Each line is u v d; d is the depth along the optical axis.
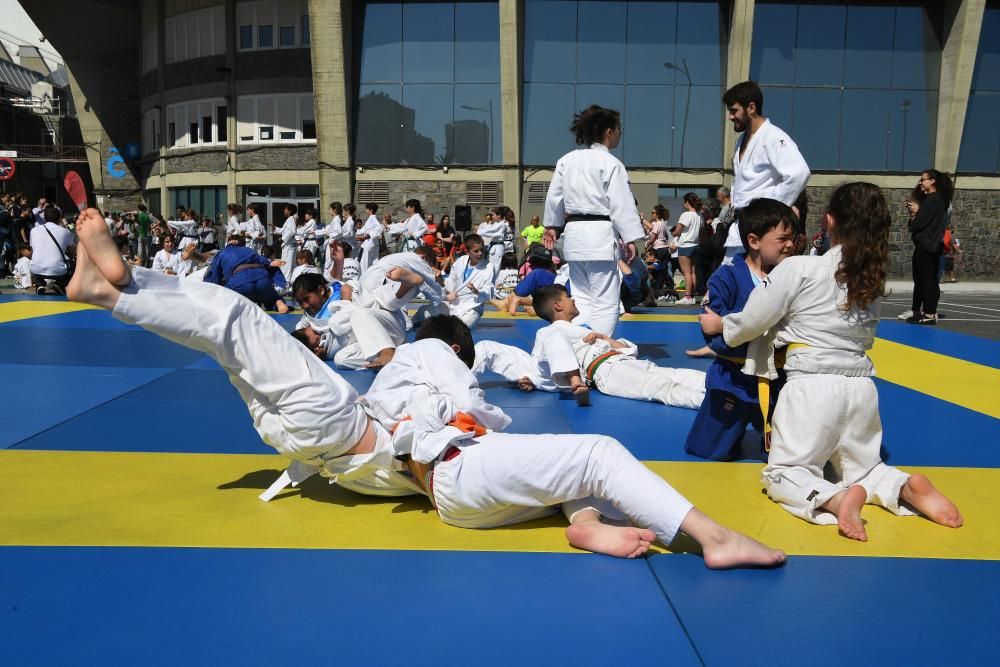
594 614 2.15
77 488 3.19
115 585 2.29
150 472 3.43
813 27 23.36
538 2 23.34
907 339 8.61
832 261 2.95
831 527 2.85
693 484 3.38
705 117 23.73
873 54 23.52
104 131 34.38
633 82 23.70
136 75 34.22
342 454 2.90
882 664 1.91
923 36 23.39
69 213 43.69
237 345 2.70
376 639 2.00
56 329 8.42
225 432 4.17
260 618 2.10
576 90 23.75
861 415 2.95
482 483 2.61
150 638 1.99
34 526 2.75
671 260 15.33
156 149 31.28
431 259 7.43
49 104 45.41
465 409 2.86
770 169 5.08
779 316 3.03
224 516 2.89
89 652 1.92
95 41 33.44
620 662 1.91
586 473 2.53
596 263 6.00
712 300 3.67
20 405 4.77
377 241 16.73
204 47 28.36
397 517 2.92
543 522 2.88
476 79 24.03
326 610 2.16
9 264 18.45
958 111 23.23
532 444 2.58
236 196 28.06
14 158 39.72
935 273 10.03
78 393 5.14
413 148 24.44
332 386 2.83
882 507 3.06
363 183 24.66
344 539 2.68
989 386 5.85
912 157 23.97
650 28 23.47
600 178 5.86
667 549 2.63
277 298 10.80
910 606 2.22
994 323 10.52
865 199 2.84
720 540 2.44
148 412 4.62
